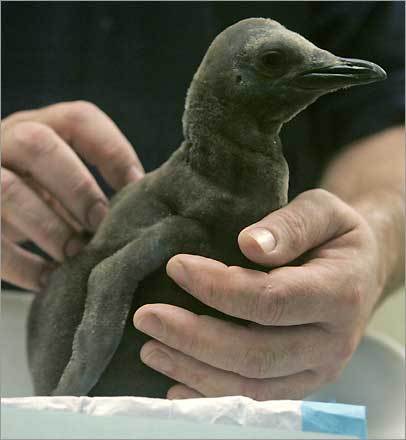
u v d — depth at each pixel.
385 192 0.87
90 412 0.45
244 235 0.54
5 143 0.79
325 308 0.57
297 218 0.58
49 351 0.61
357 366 0.69
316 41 0.94
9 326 0.79
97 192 0.78
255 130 0.57
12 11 1.01
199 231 0.57
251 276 0.54
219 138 0.57
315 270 0.57
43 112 0.89
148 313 0.54
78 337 0.56
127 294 0.56
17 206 0.77
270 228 0.56
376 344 0.72
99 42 0.99
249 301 0.53
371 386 0.67
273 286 0.54
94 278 0.57
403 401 0.61
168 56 0.94
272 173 0.58
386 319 0.81
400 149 0.94
